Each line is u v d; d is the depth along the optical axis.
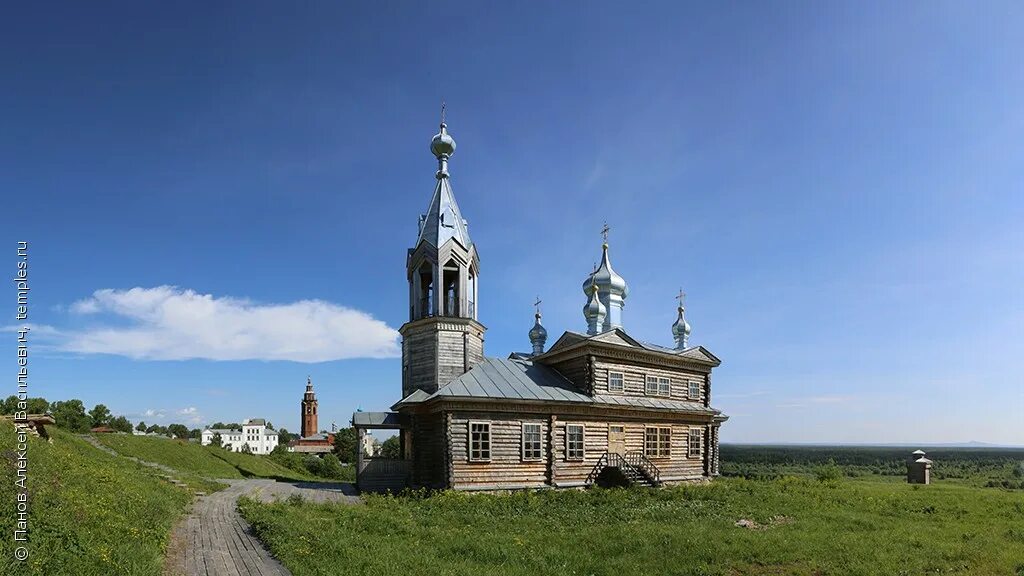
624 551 21.64
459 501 32.22
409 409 39.72
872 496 37.59
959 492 42.03
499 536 22.95
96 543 15.57
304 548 18.45
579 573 18.94
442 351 41.19
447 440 36.41
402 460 39.47
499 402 37.62
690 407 48.78
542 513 29.56
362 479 38.31
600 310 51.53
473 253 44.06
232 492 36.75
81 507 17.92
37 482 18.42
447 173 46.34
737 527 26.38
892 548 22.44
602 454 42.09
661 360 47.53
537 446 39.22
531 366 45.22
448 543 21.56
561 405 39.75
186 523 24.25
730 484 42.28
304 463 109.94
